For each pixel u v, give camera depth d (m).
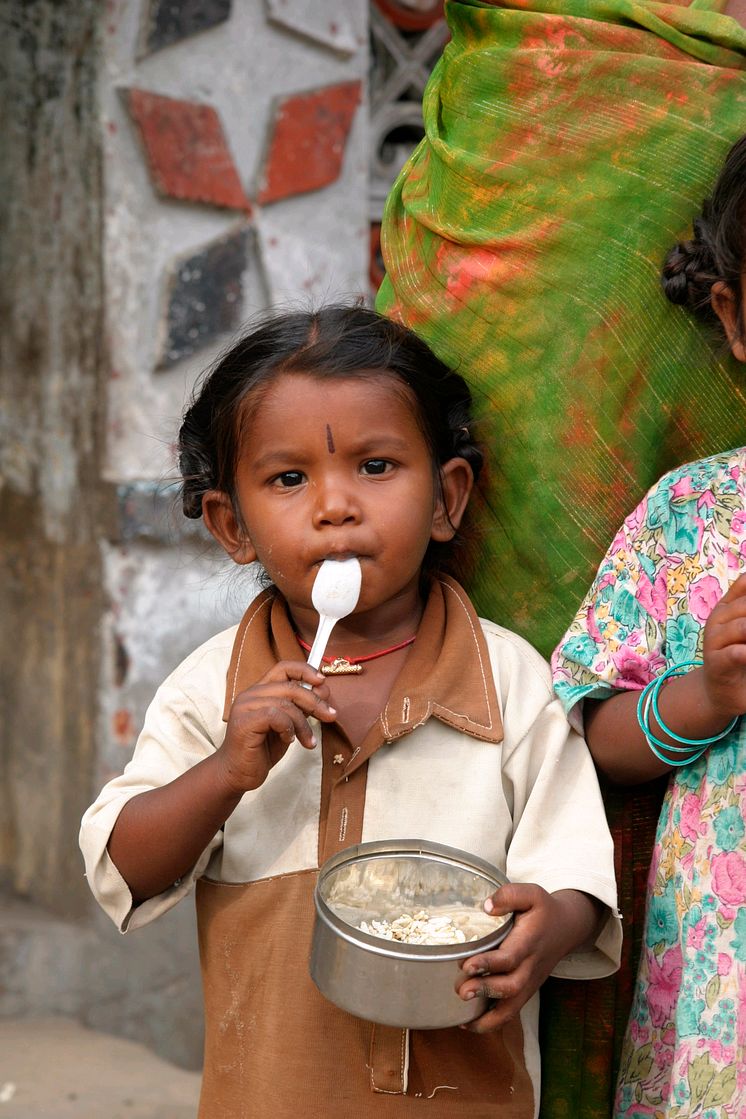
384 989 1.61
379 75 4.76
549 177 2.02
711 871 1.93
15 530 4.76
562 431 2.06
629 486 2.09
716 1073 1.88
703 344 2.03
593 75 1.99
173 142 4.24
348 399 1.87
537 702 2.00
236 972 1.90
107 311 4.27
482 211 2.06
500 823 1.92
